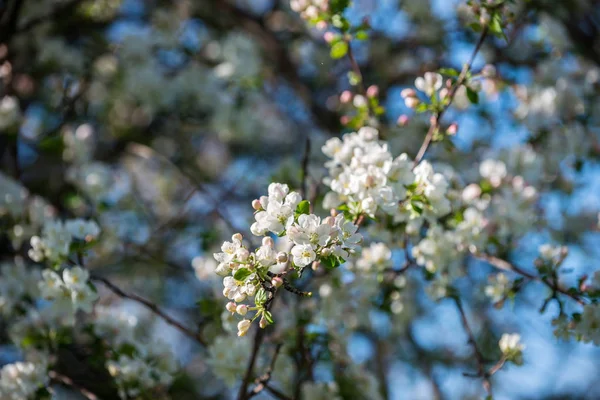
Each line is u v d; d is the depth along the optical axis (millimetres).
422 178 3441
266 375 3852
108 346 4324
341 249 2814
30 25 5988
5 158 6156
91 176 5605
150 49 7066
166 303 7094
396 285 4457
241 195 7320
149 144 7125
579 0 6512
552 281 4016
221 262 2854
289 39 7750
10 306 4703
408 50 7176
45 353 4309
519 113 5727
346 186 3404
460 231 4188
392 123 5805
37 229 5074
